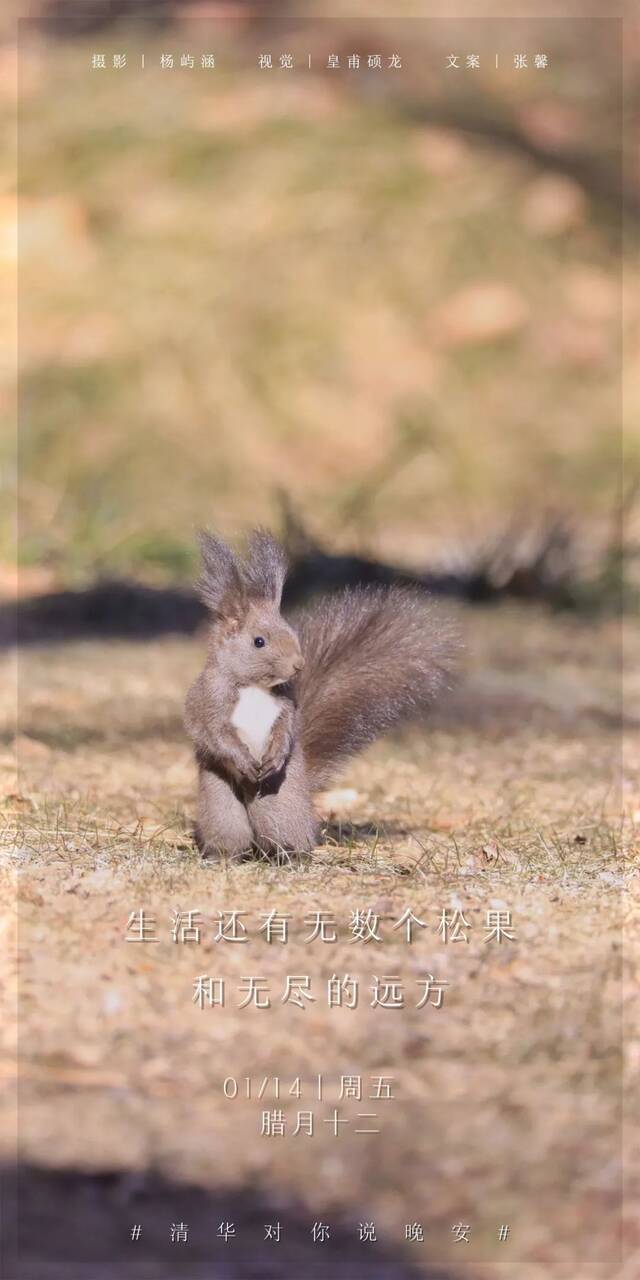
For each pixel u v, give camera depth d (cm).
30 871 855
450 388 2705
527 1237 524
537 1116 599
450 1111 601
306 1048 649
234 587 860
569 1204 542
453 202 2941
